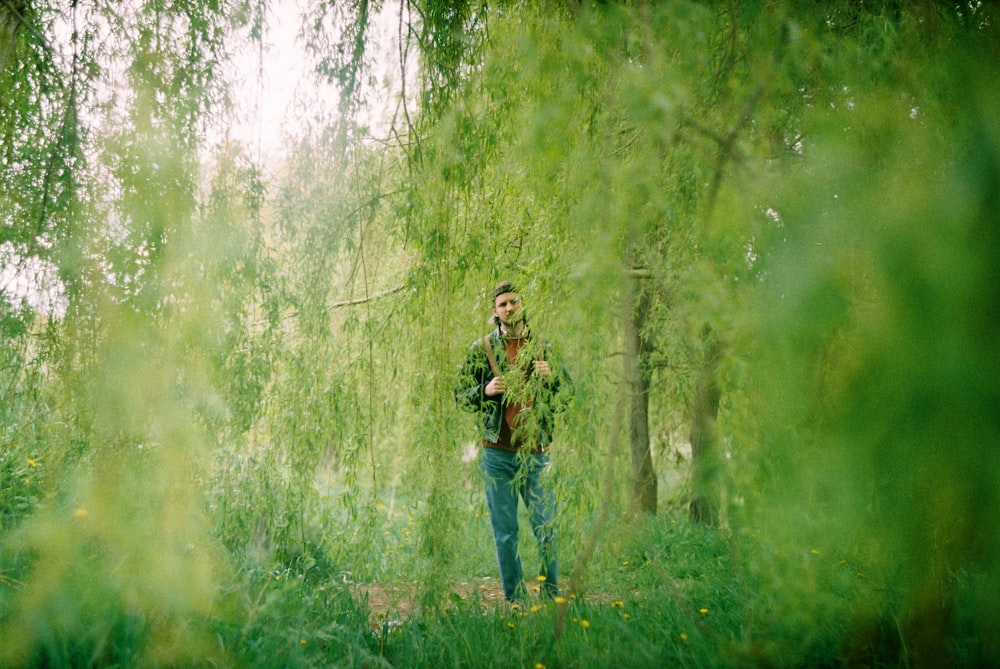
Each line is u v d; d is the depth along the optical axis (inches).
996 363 54.8
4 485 95.7
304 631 79.0
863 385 59.6
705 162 79.7
